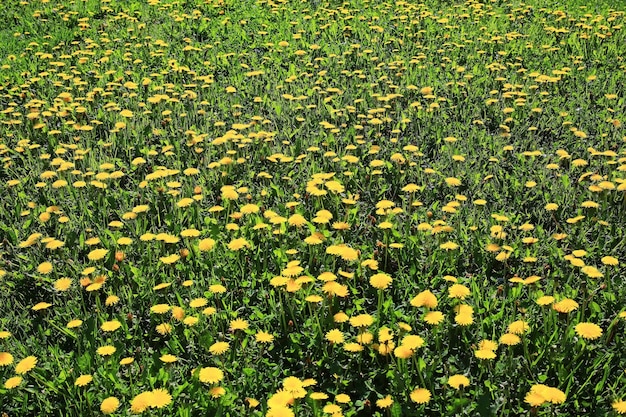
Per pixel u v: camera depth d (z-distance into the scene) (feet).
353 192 16.51
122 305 12.59
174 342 11.27
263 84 24.45
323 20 33.01
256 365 10.84
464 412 9.58
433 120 20.57
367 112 21.43
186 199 14.82
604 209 14.90
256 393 10.34
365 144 18.85
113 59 28.37
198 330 11.53
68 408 10.02
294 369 11.02
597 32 29.53
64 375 10.44
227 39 31.07
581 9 35.09
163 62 27.78
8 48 30.35
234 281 12.91
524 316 11.40
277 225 14.30
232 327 10.96
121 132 20.16
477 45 28.96
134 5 35.81
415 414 9.64
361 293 12.64
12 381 9.92
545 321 11.00
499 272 13.17
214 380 9.45
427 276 12.80
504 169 17.72
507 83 23.52
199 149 18.35
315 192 14.67
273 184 16.60
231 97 23.00
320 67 26.66
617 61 26.76
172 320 11.85
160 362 10.71
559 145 18.81
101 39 29.99
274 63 27.17
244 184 16.96
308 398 9.72
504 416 9.71
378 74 25.08
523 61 26.91
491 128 20.85
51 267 12.68
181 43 30.35
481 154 18.17
